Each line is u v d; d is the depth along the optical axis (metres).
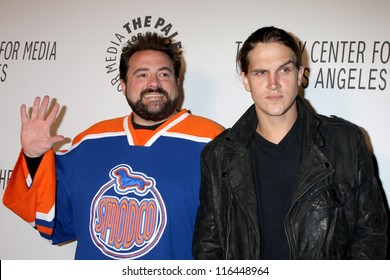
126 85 1.58
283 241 1.20
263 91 1.20
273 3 1.85
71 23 2.07
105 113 2.00
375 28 1.76
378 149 1.73
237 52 1.87
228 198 1.29
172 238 1.41
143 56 1.53
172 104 1.54
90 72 2.03
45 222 1.57
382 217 1.21
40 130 1.50
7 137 2.10
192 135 1.51
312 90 1.80
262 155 1.27
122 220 1.42
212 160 1.33
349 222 1.20
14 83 2.12
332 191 1.19
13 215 2.09
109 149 1.53
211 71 1.90
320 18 1.81
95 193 1.47
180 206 1.41
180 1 1.95
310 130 1.23
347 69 1.78
